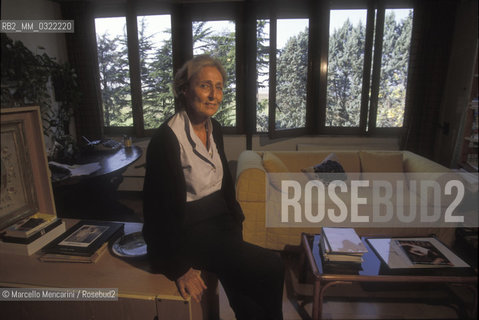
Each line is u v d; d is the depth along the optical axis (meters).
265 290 1.03
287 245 2.12
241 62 3.47
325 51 3.37
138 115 3.52
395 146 3.45
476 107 2.63
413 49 3.17
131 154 2.50
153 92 3.52
